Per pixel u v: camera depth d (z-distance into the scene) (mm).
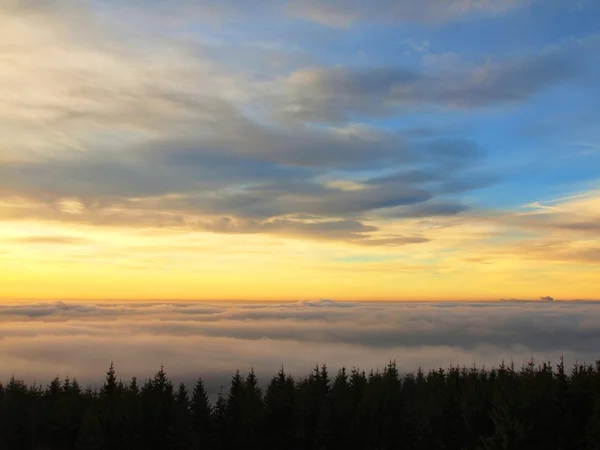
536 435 56312
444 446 70812
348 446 71812
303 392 79125
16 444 77125
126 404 73250
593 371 63031
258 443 75125
